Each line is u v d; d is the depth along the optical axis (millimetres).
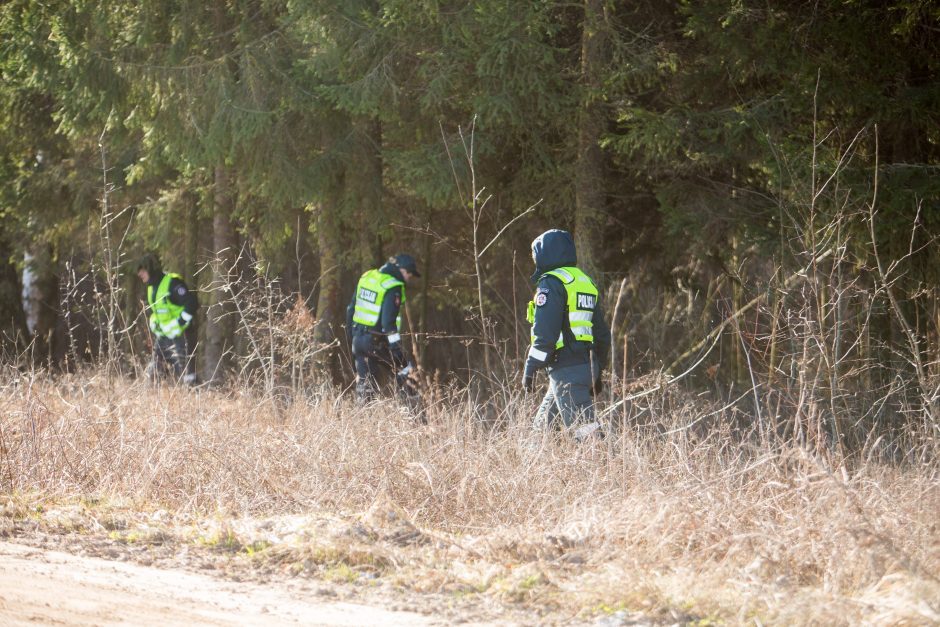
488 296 26656
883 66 18734
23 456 11953
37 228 29438
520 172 22484
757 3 19141
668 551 8594
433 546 9234
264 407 15062
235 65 22453
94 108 22484
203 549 9094
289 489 11062
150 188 29000
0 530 9414
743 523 9055
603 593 7617
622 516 9281
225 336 26547
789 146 18000
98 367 17047
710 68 20078
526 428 12750
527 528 9750
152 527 9820
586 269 21391
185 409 14250
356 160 23453
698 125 19594
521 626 7027
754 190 21250
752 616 7070
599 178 21469
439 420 13703
